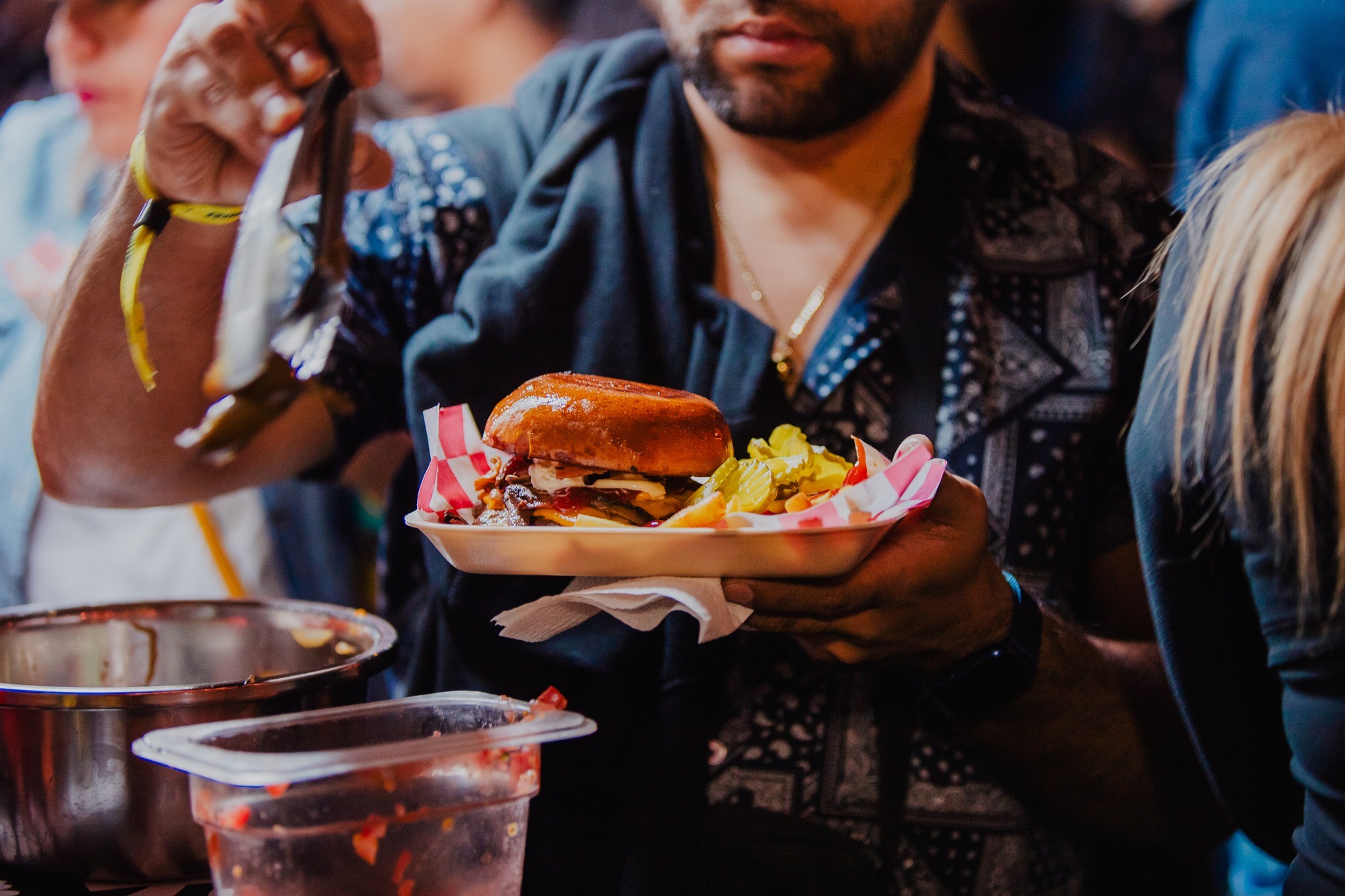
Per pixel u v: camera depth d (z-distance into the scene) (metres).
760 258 1.53
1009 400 1.42
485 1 2.59
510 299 1.40
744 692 1.37
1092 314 1.45
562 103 1.63
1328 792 0.84
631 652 1.33
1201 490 0.94
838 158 1.51
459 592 1.36
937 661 1.17
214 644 1.26
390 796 0.77
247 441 1.22
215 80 1.07
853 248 1.51
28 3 2.54
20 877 1.00
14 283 2.06
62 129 2.41
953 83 1.59
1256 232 0.86
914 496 0.98
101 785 0.95
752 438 1.36
